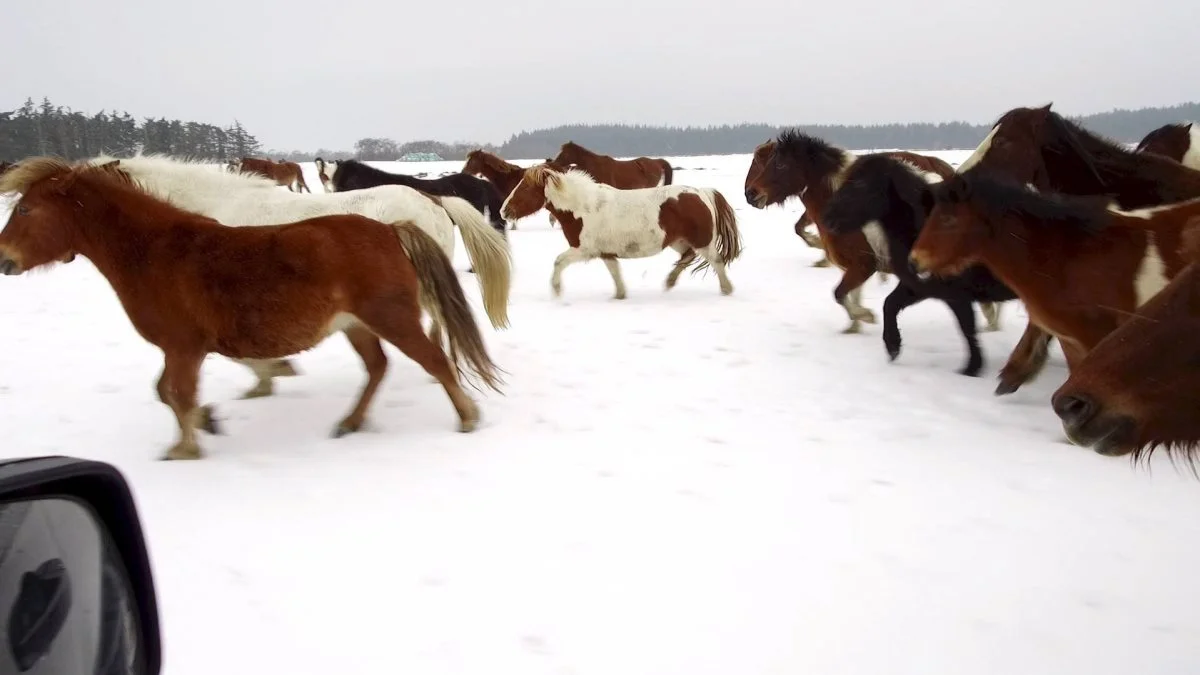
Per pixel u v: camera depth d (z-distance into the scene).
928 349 7.02
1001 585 3.05
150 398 5.96
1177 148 7.42
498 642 2.74
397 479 4.24
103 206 4.48
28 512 1.25
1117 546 3.34
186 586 3.14
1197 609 2.86
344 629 2.84
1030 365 5.48
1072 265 4.55
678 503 3.85
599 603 2.98
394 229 4.92
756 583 3.10
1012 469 4.22
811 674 2.54
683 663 2.61
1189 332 2.09
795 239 15.86
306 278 4.48
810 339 7.39
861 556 3.29
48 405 5.79
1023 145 5.89
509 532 3.57
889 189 6.32
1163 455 4.30
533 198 9.74
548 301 9.58
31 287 11.20
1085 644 2.67
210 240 4.50
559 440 4.81
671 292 10.08
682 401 5.56
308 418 5.42
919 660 2.60
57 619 1.23
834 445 4.62
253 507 3.91
